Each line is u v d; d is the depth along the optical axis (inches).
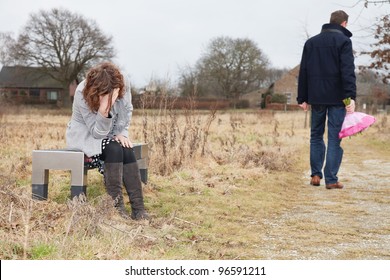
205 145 529.0
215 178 402.9
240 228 269.6
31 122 1376.7
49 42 3233.3
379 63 915.4
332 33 398.6
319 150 417.1
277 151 596.4
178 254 215.9
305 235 260.4
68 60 3262.8
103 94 267.7
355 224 286.5
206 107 3129.9
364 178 468.1
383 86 1090.1
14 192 270.2
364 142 919.7
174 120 469.4
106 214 243.3
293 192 385.1
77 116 283.4
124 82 282.4
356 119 391.9
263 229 270.8
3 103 1521.9
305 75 415.2
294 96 4419.3
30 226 222.8
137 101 491.8
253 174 437.1
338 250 235.0
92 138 279.4
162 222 265.1
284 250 233.6
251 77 3747.5
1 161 426.9
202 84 3649.1
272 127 1258.0
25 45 3181.6
